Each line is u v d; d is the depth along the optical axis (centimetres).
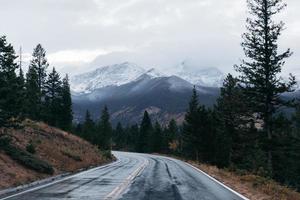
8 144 2405
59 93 7481
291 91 3622
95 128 9719
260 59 3653
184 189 1833
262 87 3644
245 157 5353
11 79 2392
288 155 5141
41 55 7256
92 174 2664
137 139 12988
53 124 7306
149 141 11706
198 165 4416
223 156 5584
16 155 2275
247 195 1692
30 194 1545
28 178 2042
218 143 5703
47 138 4238
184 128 7269
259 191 1845
